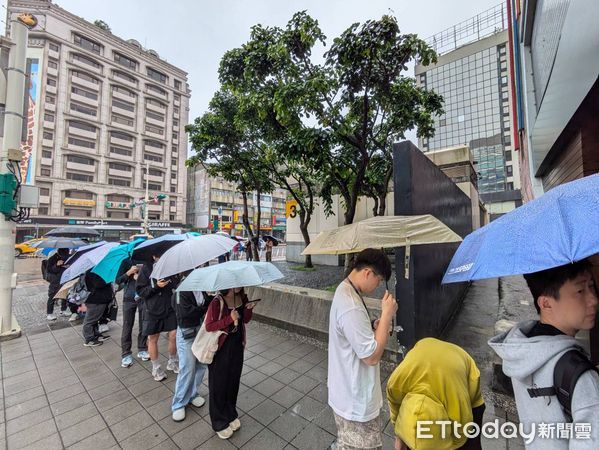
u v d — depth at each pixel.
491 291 7.14
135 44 41.84
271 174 9.79
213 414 2.35
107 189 37.88
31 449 2.24
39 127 32.69
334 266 9.75
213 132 7.55
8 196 4.67
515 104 8.96
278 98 4.34
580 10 2.11
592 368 0.86
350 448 1.49
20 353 4.08
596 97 2.19
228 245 2.97
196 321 2.67
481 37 50.41
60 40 34.09
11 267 4.82
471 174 10.19
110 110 38.56
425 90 5.89
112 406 2.79
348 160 6.13
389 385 1.30
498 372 2.77
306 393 2.99
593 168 2.57
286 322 4.77
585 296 0.94
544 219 0.86
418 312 3.29
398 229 1.96
